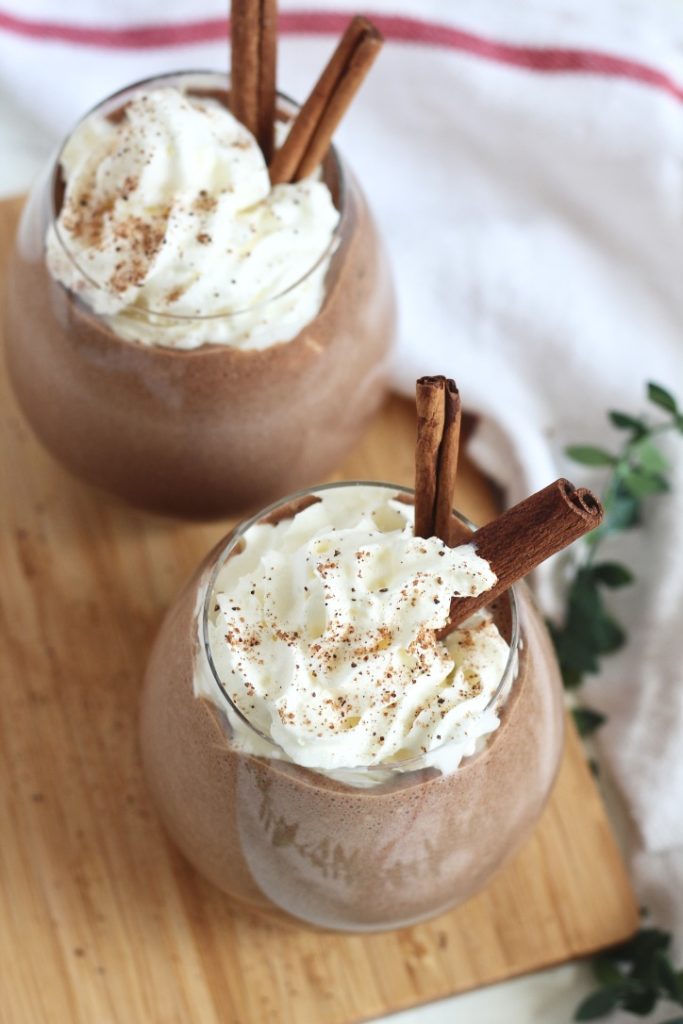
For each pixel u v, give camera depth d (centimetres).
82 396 52
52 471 58
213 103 53
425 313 61
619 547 59
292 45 62
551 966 53
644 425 59
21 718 54
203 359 50
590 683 58
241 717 44
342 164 52
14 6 62
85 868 53
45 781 53
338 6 62
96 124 52
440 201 64
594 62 61
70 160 52
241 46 50
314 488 47
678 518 58
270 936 52
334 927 49
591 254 62
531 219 63
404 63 62
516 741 46
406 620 45
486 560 45
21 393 54
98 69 63
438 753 44
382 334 54
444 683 45
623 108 61
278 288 50
